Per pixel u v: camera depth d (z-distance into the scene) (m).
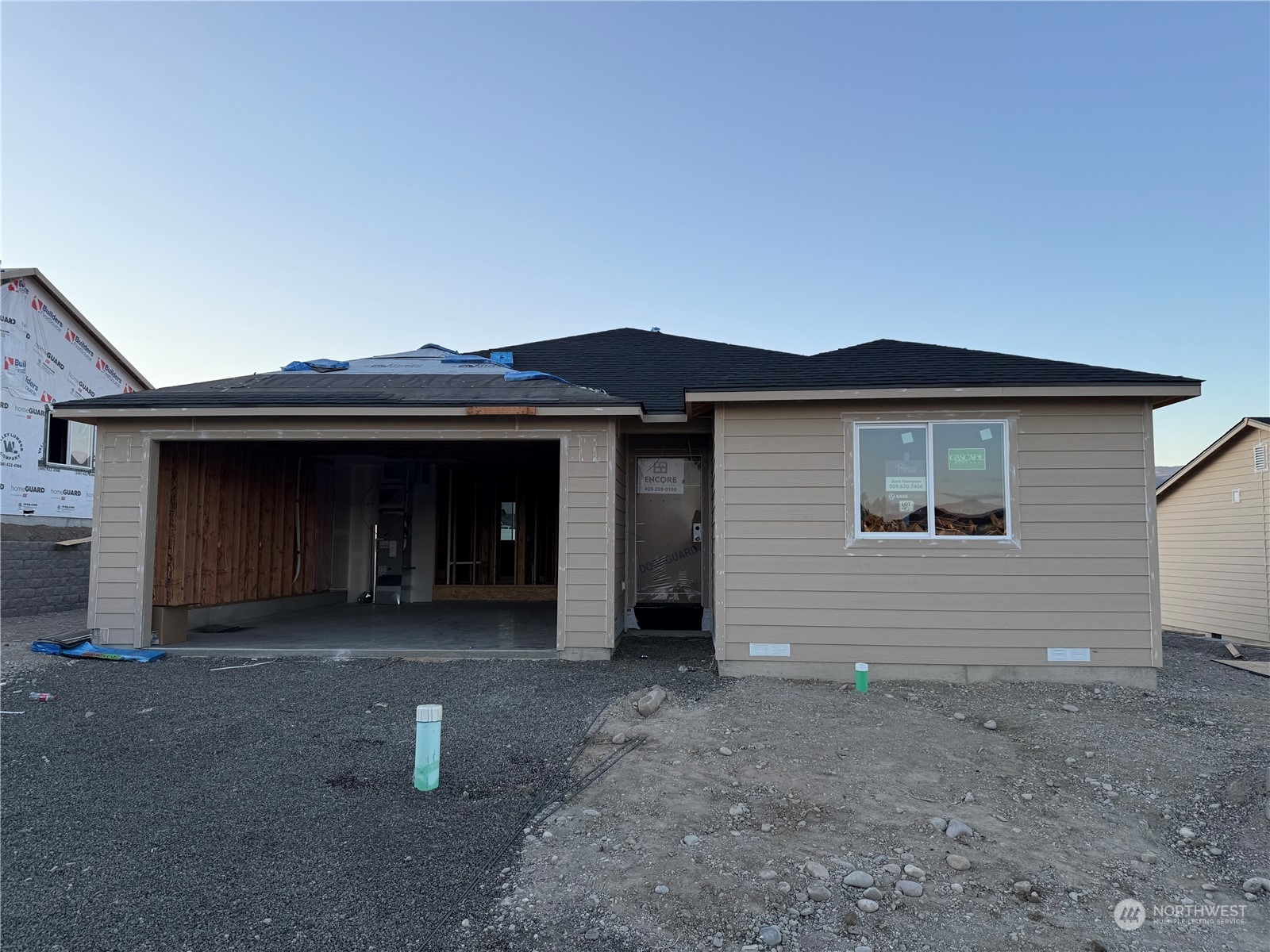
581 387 9.61
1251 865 3.71
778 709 6.15
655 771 4.76
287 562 12.12
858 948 2.95
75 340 14.14
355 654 8.09
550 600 13.93
